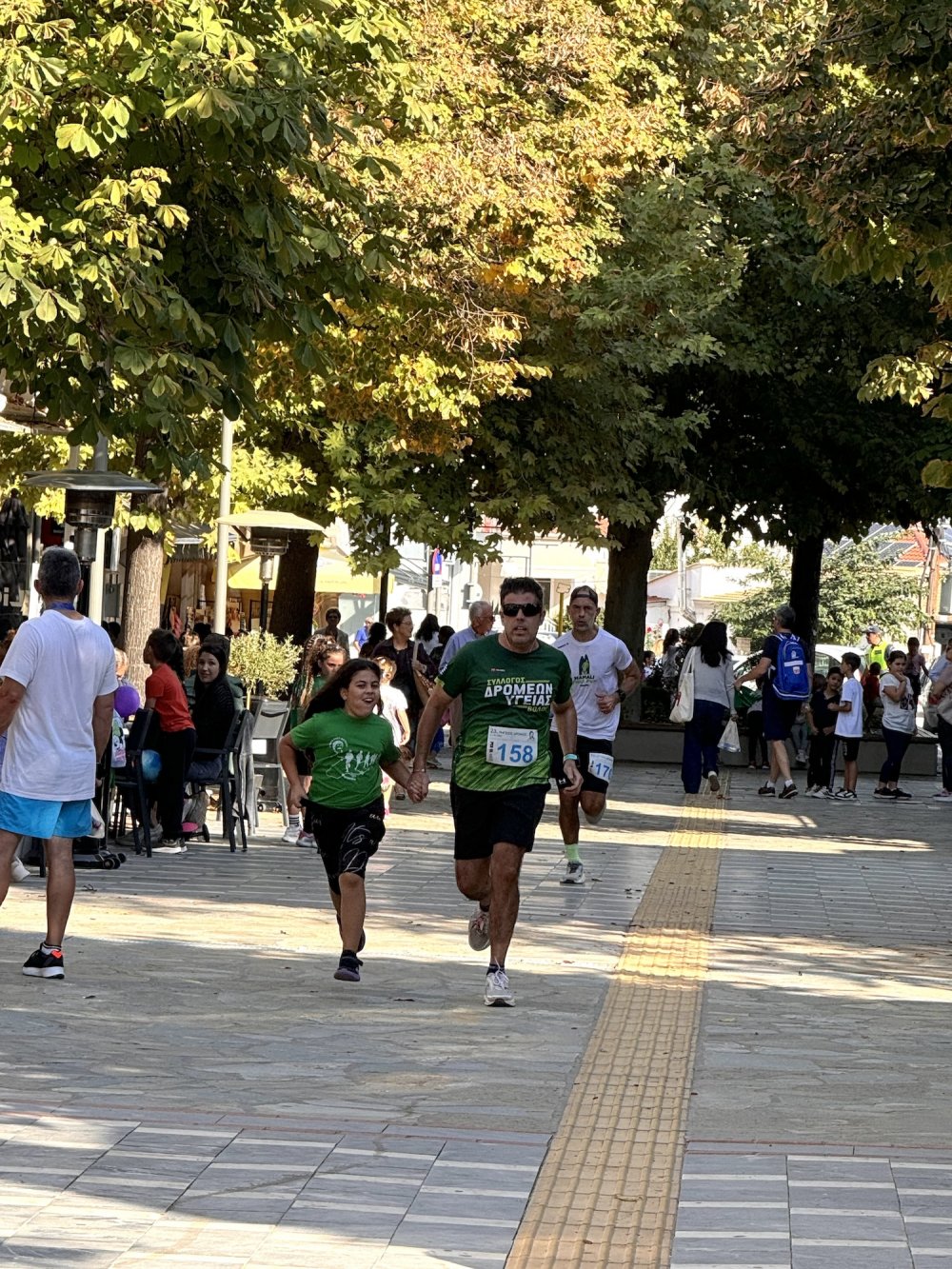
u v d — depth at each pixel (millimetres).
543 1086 18062
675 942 28531
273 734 46531
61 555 23641
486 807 23312
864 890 36438
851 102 39125
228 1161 14633
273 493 58219
